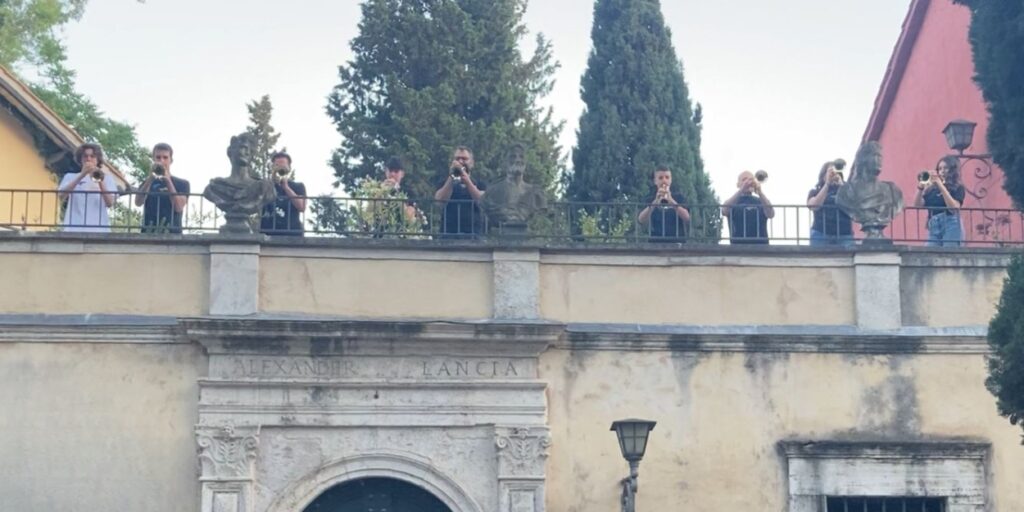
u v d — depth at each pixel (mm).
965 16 23828
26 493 17219
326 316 17750
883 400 18141
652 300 18156
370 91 35781
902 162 27000
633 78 37125
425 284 17953
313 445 17500
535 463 17594
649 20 37656
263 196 18000
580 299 18094
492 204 18141
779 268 18344
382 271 17938
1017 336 15180
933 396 18172
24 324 17406
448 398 17641
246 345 17484
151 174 18766
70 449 17328
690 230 19172
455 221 18719
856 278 18312
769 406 18047
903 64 26688
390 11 35938
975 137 23422
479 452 17656
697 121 37906
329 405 17516
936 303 18359
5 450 17297
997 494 18047
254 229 18219
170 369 17516
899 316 18250
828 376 18141
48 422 17359
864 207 18438
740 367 18094
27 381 17422
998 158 16531
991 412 18188
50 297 17609
